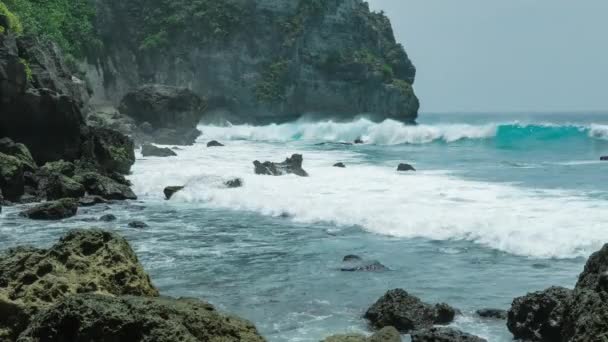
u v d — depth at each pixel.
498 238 18.53
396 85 94.88
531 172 35.88
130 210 25.03
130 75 81.12
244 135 72.50
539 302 11.38
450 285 14.55
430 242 18.92
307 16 88.81
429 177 32.47
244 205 25.66
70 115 31.42
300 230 20.97
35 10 60.72
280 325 11.97
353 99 91.31
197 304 9.33
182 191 27.83
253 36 86.50
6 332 9.30
